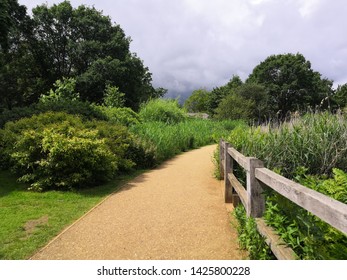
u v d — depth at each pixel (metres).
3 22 12.99
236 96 34.34
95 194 6.14
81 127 7.98
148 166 9.15
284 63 44.56
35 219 4.67
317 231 2.34
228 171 5.25
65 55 33.19
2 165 7.98
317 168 5.56
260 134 6.29
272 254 2.87
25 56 29.86
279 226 2.61
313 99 43.00
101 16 33.16
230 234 3.91
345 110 6.94
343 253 2.25
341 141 5.60
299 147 5.67
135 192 6.18
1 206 5.35
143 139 9.69
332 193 3.21
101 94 28.88
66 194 6.09
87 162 6.64
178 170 8.59
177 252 3.47
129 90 30.39
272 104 42.53
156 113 19.58
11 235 4.04
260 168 2.95
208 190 6.20
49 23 31.70
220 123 23.38
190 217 4.60
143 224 4.36
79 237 3.96
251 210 3.02
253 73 49.97
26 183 6.90
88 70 29.25
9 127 7.89
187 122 20.55
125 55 31.70
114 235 4.00
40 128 7.31
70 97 18.00
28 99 30.58
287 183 2.10
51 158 6.40
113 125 9.41
